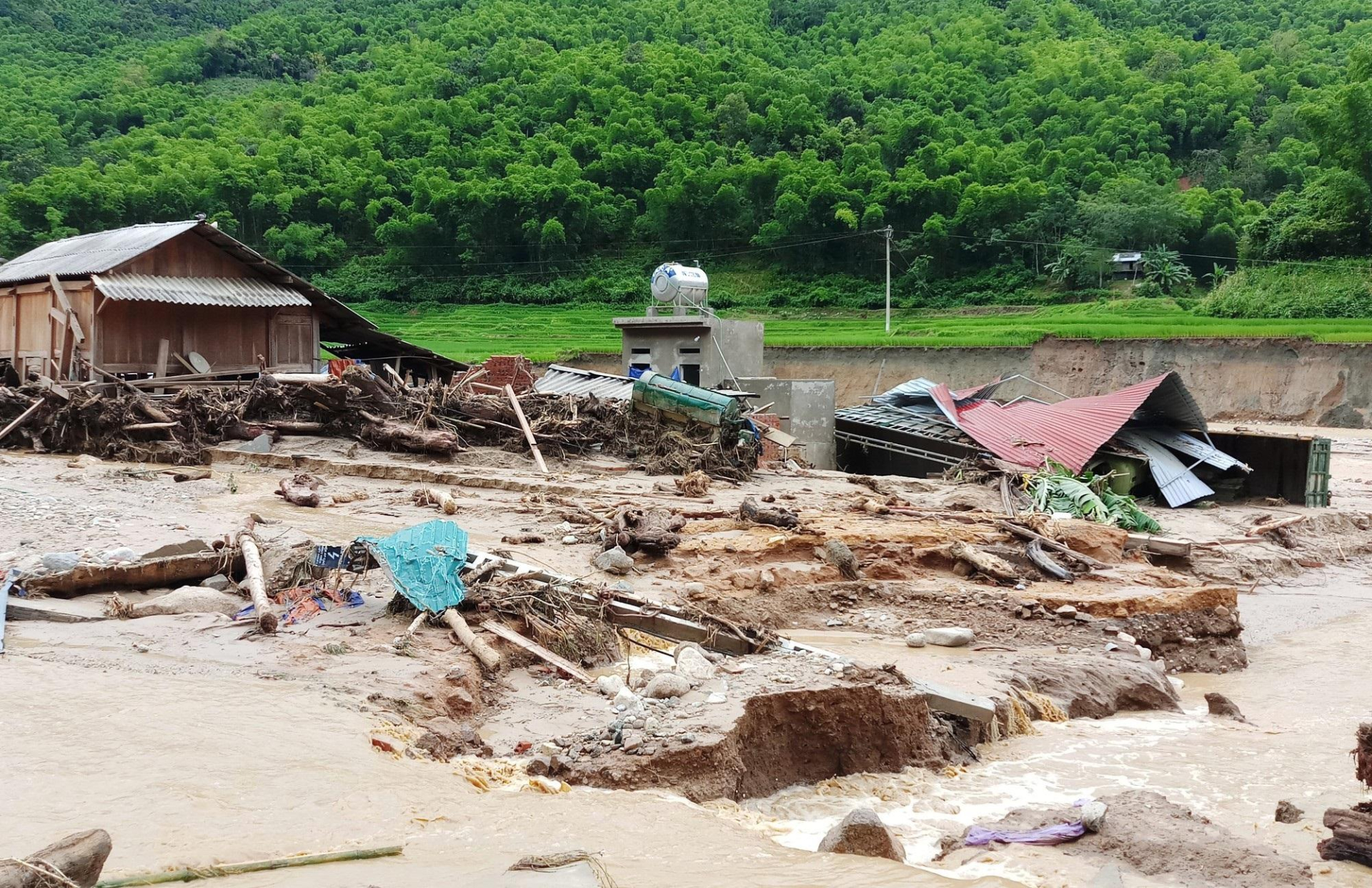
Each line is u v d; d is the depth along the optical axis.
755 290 90.31
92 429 23.73
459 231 93.31
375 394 24.98
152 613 11.01
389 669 9.46
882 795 8.83
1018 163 93.62
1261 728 11.61
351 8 167.62
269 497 19.06
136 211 89.94
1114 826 7.77
